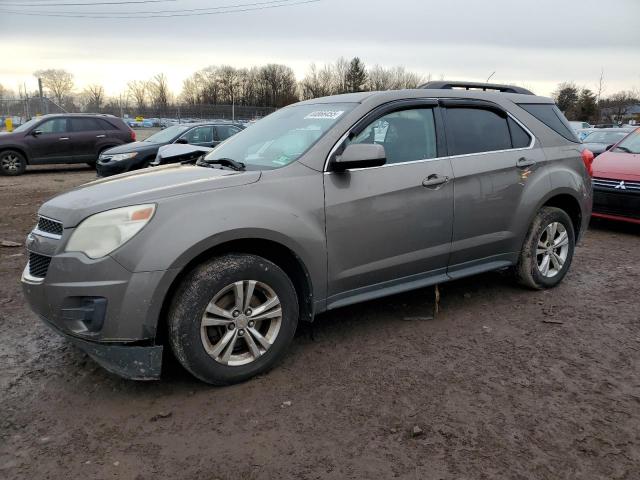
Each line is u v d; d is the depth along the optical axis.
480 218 4.25
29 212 9.41
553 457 2.56
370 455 2.58
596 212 7.62
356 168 3.57
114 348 2.91
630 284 5.20
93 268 2.86
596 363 3.53
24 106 31.16
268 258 3.46
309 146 3.57
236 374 3.20
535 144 4.68
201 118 38.50
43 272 3.10
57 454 2.61
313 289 3.48
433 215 3.95
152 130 34.72
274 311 3.32
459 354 3.66
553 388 3.20
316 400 3.07
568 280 5.32
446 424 2.82
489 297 4.79
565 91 66.44
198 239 2.96
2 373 3.42
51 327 3.09
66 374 3.41
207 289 3.02
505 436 2.72
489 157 4.30
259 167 3.62
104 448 2.65
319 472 2.46
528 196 4.53
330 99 4.23
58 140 15.73
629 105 62.53
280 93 77.94
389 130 3.88
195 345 3.03
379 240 3.71
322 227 3.44
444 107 4.20
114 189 3.27
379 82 76.50
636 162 7.41
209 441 2.71
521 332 4.03
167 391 3.19
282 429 2.80
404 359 3.58
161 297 2.91
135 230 2.89
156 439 2.73
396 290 3.89
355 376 3.35
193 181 3.23
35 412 2.98
